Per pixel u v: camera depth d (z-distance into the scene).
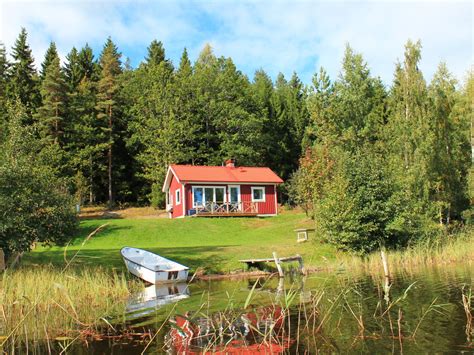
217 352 7.86
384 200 22.62
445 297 11.75
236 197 38.31
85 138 48.28
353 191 22.50
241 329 9.43
